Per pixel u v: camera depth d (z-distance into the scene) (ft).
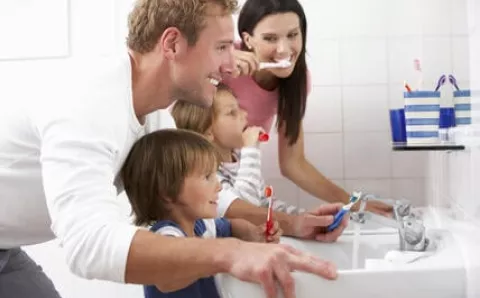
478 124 3.50
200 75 3.53
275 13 4.82
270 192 4.26
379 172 4.83
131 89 3.41
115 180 3.82
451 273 2.89
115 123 3.11
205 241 2.69
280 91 4.90
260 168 4.95
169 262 2.61
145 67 3.51
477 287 2.81
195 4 3.40
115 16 5.34
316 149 4.91
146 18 3.44
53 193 2.76
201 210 3.79
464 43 4.01
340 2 4.78
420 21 4.59
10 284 3.99
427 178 4.74
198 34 3.45
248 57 4.89
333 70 4.83
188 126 4.97
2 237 3.67
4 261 3.83
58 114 2.96
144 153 3.71
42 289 4.17
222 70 3.64
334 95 4.85
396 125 4.33
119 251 2.61
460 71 4.10
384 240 4.55
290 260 2.66
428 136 4.03
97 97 3.09
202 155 3.76
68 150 2.84
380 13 4.73
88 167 2.79
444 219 4.38
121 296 5.56
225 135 4.94
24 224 3.65
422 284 2.88
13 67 5.48
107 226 2.65
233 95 4.92
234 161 4.96
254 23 4.85
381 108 4.81
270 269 2.57
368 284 2.83
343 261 4.48
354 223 4.62
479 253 3.14
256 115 4.93
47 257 5.62
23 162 3.46
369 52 4.78
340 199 4.88
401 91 4.76
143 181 3.71
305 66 4.86
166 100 3.65
